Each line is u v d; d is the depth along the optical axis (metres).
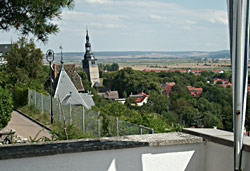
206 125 33.91
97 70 175.62
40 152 2.95
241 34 2.86
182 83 88.94
